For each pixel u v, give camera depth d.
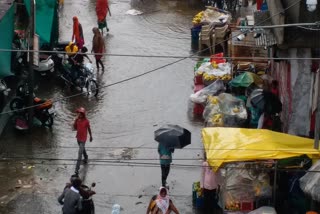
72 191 25.89
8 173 31.11
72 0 62.47
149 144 34.47
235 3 57.22
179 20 56.16
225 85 38.62
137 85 42.38
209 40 46.91
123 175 31.23
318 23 22.08
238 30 46.16
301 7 28.33
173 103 39.78
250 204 26.72
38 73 43.12
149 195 29.50
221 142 27.28
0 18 34.66
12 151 33.31
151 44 49.84
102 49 44.09
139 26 54.53
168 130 29.33
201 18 49.59
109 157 32.84
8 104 37.94
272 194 26.73
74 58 41.03
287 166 26.56
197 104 37.81
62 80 42.38
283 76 33.53
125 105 39.38
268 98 33.22
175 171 31.59
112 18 56.66
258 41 31.97
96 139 34.88
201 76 39.53
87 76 41.09
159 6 60.75
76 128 31.11
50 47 43.22
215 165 26.11
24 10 44.41
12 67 41.06
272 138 27.28
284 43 29.06
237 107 35.00
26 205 28.50
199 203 28.25
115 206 26.41
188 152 33.41
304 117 31.17
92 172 31.44
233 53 41.56
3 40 35.34
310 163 26.48
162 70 44.84
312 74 30.61
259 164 26.23
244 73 37.62
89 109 38.72
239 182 26.52
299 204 26.98
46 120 35.84
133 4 61.34
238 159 26.03
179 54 47.69
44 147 33.88
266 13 34.53
